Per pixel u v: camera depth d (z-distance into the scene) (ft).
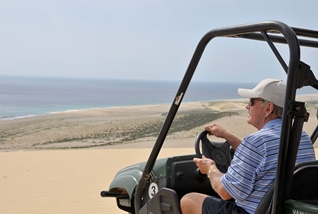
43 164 39.34
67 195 28.43
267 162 10.32
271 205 9.66
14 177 33.73
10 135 76.59
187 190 13.02
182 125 83.97
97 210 25.17
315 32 11.03
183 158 13.11
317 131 13.30
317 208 8.87
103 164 39.70
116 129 84.74
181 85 11.66
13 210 25.07
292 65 9.04
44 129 84.17
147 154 46.47
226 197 10.78
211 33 10.85
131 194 13.83
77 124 91.45
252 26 9.96
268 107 10.89
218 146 12.99
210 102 143.02
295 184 9.79
